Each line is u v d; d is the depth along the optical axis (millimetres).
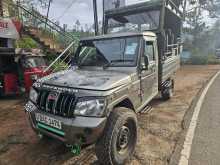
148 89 5082
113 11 6953
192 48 29156
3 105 7949
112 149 3350
